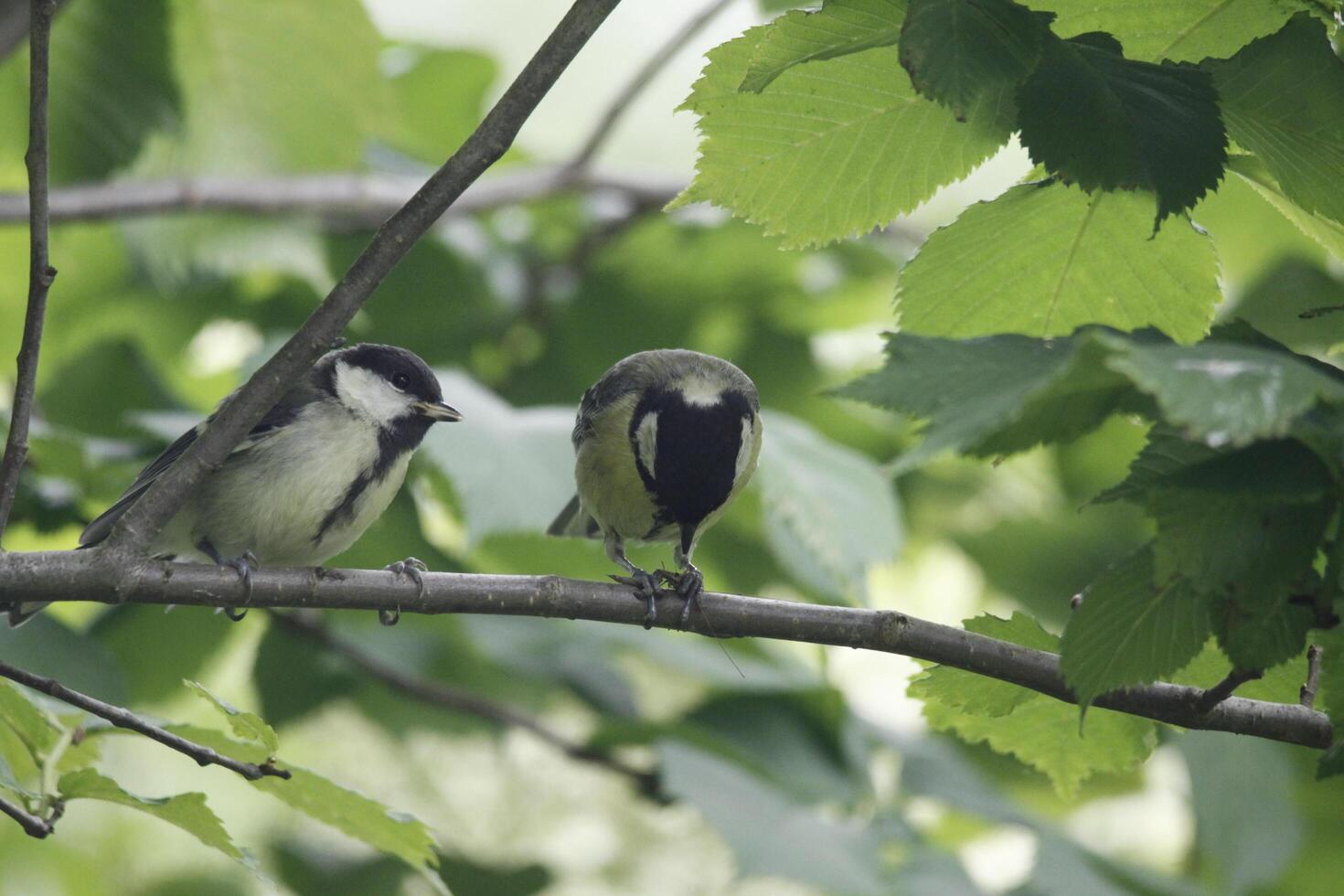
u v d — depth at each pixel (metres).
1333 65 4.63
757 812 9.59
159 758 13.90
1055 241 5.42
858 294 14.09
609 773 10.88
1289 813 10.27
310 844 12.16
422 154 14.32
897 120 5.15
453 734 12.39
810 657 12.82
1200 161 4.18
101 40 10.41
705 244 13.79
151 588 5.95
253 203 11.31
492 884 11.48
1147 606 4.25
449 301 13.12
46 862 13.27
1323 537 3.84
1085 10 4.96
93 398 11.61
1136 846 13.09
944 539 13.59
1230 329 4.02
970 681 5.83
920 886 9.48
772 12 9.70
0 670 5.12
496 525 9.16
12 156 10.84
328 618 11.35
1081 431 4.04
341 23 10.73
